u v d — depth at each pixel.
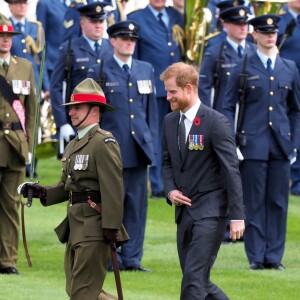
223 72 67.81
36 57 73.56
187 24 75.50
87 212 42.09
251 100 59.09
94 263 41.91
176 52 75.56
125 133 58.00
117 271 41.72
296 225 71.12
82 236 41.91
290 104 59.75
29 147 56.47
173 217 72.56
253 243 58.94
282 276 56.72
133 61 59.16
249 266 59.22
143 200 58.47
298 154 80.44
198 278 43.22
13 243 56.06
